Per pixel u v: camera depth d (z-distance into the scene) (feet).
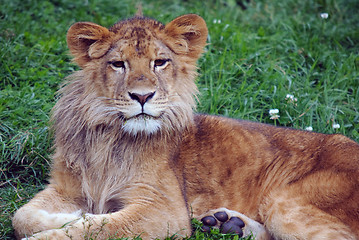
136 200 26.48
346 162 28.14
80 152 27.66
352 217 26.58
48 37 43.93
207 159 28.86
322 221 26.86
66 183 27.81
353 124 38.68
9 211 28.35
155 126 26.32
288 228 27.25
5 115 34.73
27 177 32.53
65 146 27.81
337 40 47.70
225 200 28.91
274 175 29.35
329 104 40.04
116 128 26.96
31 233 25.00
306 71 43.16
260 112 39.01
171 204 26.58
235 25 49.16
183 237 26.21
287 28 48.29
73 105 27.58
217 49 44.47
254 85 40.22
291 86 40.88
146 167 27.02
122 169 27.32
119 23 27.66
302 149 29.81
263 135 30.35
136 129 26.04
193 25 27.86
